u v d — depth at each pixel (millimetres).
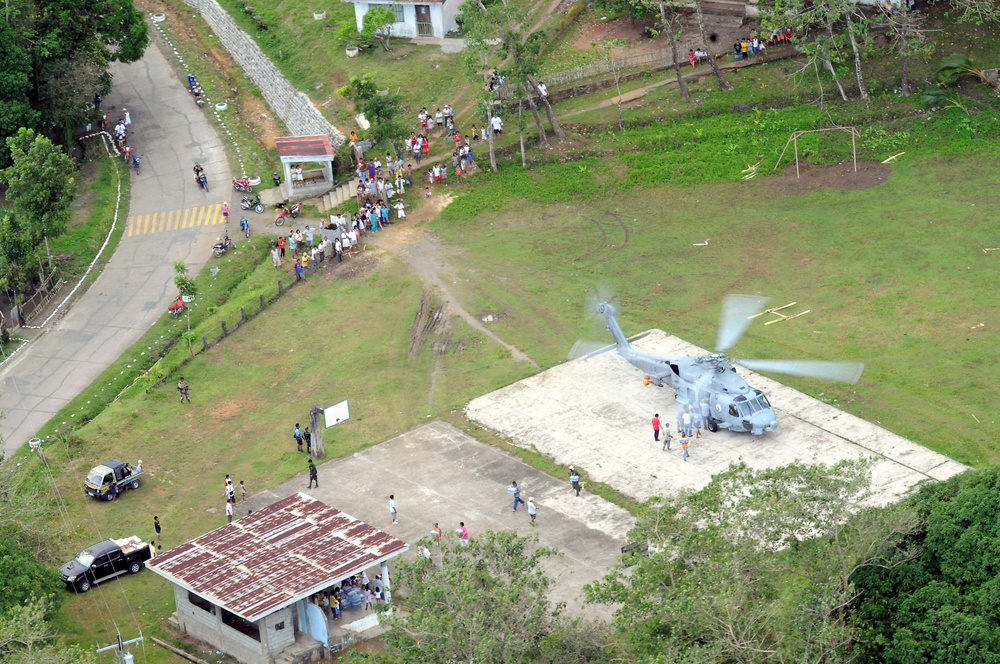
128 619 68438
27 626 56188
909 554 56062
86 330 96500
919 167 104562
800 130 108750
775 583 54125
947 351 83562
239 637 64312
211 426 84562
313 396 86875
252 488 78312
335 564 65562
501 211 105438
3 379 91500
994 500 55281
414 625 51656
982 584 54000
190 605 66312
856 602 56906
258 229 107250
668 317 91062
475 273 98375
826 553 54938
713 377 79000
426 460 79438
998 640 51781
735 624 51281
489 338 91062
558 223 103688
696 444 78125
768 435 78125
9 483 68500
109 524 76000
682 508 60125
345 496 76625
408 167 108750
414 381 87625
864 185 103438
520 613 53438
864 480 55688
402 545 66938
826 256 95688
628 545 60594
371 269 100062
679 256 97938
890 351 84312
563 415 82438
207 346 92062
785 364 80500
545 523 72500
